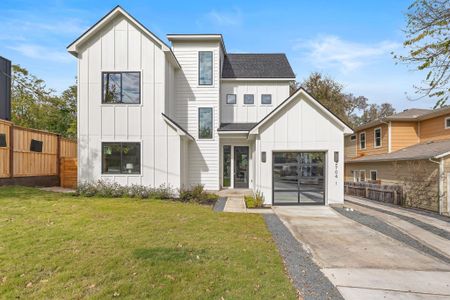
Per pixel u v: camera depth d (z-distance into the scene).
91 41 13.52
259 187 12.83
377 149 21.09
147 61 13.52
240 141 17.75
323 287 4.59
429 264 5.79
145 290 3.99
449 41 5.48
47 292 3.86
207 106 17.00
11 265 4.66
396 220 9.92
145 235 6.55
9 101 14.12
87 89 13.48
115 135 13.46
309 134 12.88
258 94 18.38
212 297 3.89
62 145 16.41
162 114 13.46
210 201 12.65
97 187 12.78
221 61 18.41
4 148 12.31
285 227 8.55
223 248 5.94
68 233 6.43
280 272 4.93
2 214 7.92
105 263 4.84
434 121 18.02
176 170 13.41
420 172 14.08
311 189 12.89
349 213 11.11
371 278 5.02
